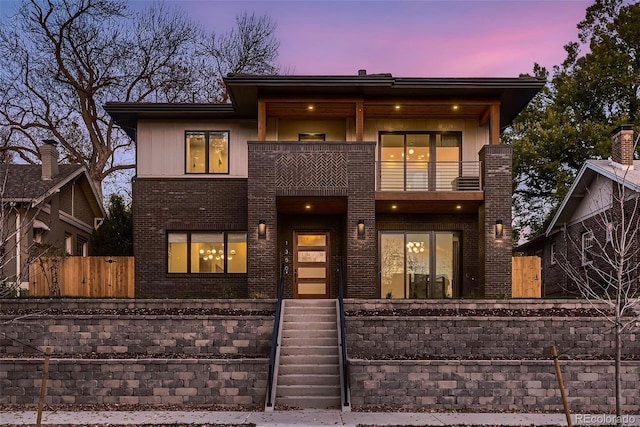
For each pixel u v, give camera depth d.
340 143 18.62
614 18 33.69
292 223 21.30
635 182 19.27
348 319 14.48
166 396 12.81
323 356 13.96
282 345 14.46
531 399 12.70
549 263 29.19
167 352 14.33
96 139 32.62
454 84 18.83
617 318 10.25
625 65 32.03
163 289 20.55
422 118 21.19
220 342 14.39
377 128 21.17
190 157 21.19
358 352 14.40
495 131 19.56
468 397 12.69
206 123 21.25
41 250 19.38
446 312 15.37
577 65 34.75
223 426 10.91
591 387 12.75
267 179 18.52
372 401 12.71
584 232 24.48
